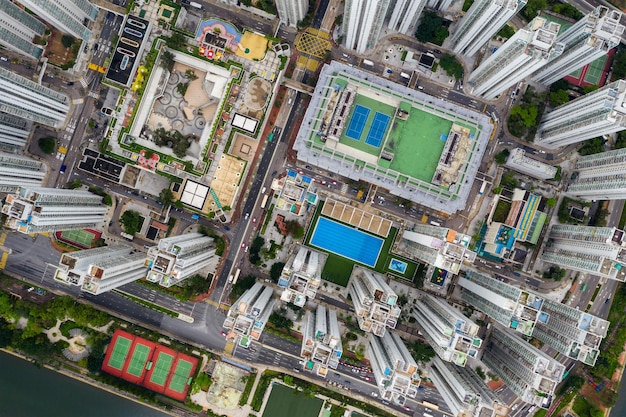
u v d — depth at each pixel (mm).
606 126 190500
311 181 189375
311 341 185125
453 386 197125
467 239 176750
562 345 192125
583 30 196125
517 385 193750
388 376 182750
